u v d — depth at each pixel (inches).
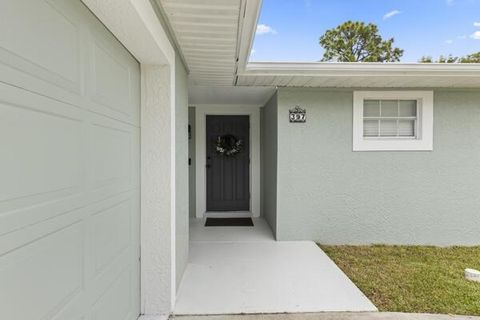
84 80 55.6
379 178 168.7
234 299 100.7
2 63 35.3
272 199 183.8
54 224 45.7
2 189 35.4
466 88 166.4
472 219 169.5
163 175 91.3
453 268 132.0
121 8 56.8
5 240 35.8
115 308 71.1
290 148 166.9
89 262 57.4
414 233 169.6
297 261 136.7
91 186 58.5
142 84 90.6
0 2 34.9
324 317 90.4
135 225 86.4
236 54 111.2
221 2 74.0
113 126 70.1
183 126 120.3
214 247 156.6
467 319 89.3
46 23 43.8
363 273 125.6
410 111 171.6
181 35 93.5
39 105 42.3
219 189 237.1
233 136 235.5
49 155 44.6
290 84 157.6
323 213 168.4
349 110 167.0
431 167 168.9
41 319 42.3
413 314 92.0
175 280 98.1
